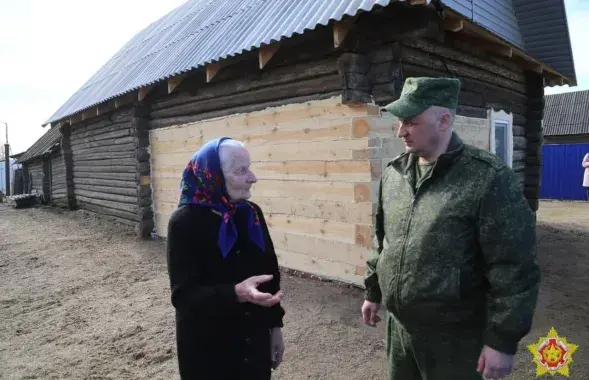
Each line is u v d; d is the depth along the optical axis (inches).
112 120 376.5
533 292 62.4
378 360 128.3
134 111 312.3
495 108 262.2
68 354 141.7
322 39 181.6
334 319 157.6
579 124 868.6
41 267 259.0
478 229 64.6
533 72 307.0
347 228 184.7
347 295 179.0
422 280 67.6
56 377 126.7
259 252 77.2
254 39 200.1
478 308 67.8
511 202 62.9
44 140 669.9
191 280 68.6
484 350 64.6
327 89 188.9
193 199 72.6
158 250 285.4
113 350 143.4
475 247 66.1
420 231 68.5
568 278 207.0
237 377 73.1
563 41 300.8
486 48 222.8
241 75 230.7
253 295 64.5
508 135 279.7
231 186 72.4
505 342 62.2
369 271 86.9
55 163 579.2
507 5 298.2
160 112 304.0
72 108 432.5
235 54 197.6
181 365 72.4
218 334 71.4
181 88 272.2
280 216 217.3
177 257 69.9
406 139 71.1
